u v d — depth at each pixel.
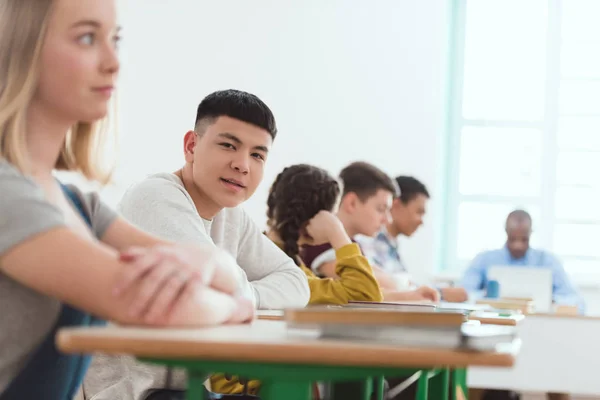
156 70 6.21
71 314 1.10
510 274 4.82
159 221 1.96
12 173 1.01
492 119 6.58
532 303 4.46
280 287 2.30
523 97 6.56
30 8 1.06
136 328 0.96
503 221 6.52
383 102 6.24
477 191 6.57
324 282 2.78
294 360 0.86
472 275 5.80
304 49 6.28
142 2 6.21
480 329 1.15
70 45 1.08
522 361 4.20
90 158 1.31
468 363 0.88
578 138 6.51
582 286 6.33
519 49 6.57
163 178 2.08
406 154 6.20
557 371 4.17
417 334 0.92
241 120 2.11
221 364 0.91
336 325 0.94
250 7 6.27
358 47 6.25
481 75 6.56
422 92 6.21
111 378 1.80
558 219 6.51
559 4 6.53
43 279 0.97
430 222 6.11
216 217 2.26
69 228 1.00
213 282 1.25
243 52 6.26
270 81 6.27
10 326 1.04
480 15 6.57
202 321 1.07
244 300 1.26
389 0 6.26
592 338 4.15
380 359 0.87
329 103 6.26
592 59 6.51
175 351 0.85
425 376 1.75
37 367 1.08
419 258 6.11
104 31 1.10
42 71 1.08
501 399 4.57
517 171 6.57
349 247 2.85
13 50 1.06
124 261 1.00
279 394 0.93
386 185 3.67
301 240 2.94
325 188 2.93
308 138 6.27
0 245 0.97
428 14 6.21
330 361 0.87
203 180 2.12
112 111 1.33
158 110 6.19
